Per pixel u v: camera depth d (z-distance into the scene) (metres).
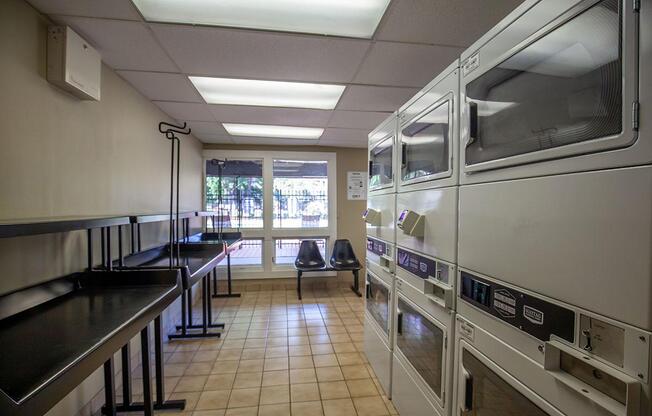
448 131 1.37
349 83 2.44
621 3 0.66
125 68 2.15
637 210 0.64
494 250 1.07
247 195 4.93
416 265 1.70
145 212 2.72
